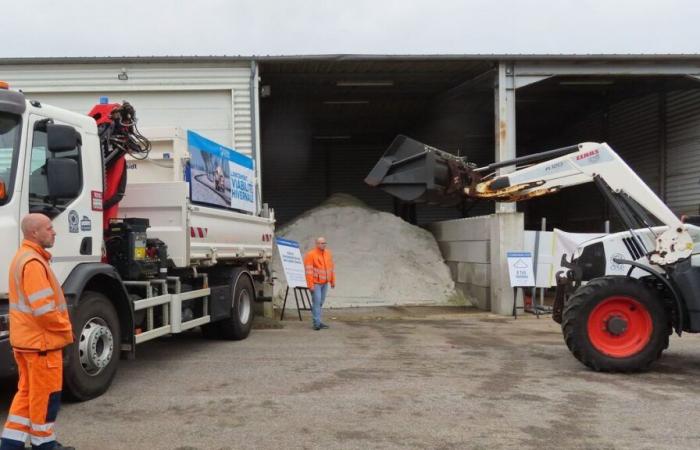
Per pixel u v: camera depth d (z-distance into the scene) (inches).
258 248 436.5
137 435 196.7
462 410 225.9
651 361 285.9
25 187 214.2
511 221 530.3
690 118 671.1
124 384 265.7
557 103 857.5
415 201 335.6
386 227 692.7
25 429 173.2
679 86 684.7
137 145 299.9
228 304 377.4
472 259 601.3
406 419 214.5
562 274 344.8
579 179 321.7
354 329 448.5
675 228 292.4
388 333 426.6
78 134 243.9
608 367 286.0
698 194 661.3
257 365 308.2
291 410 225.0
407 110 848.9
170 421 211.5
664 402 237.6
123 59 533.6
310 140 1026.1
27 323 169.8
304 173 1024.2
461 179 333.7
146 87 544.4
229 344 377.4
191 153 332.8
